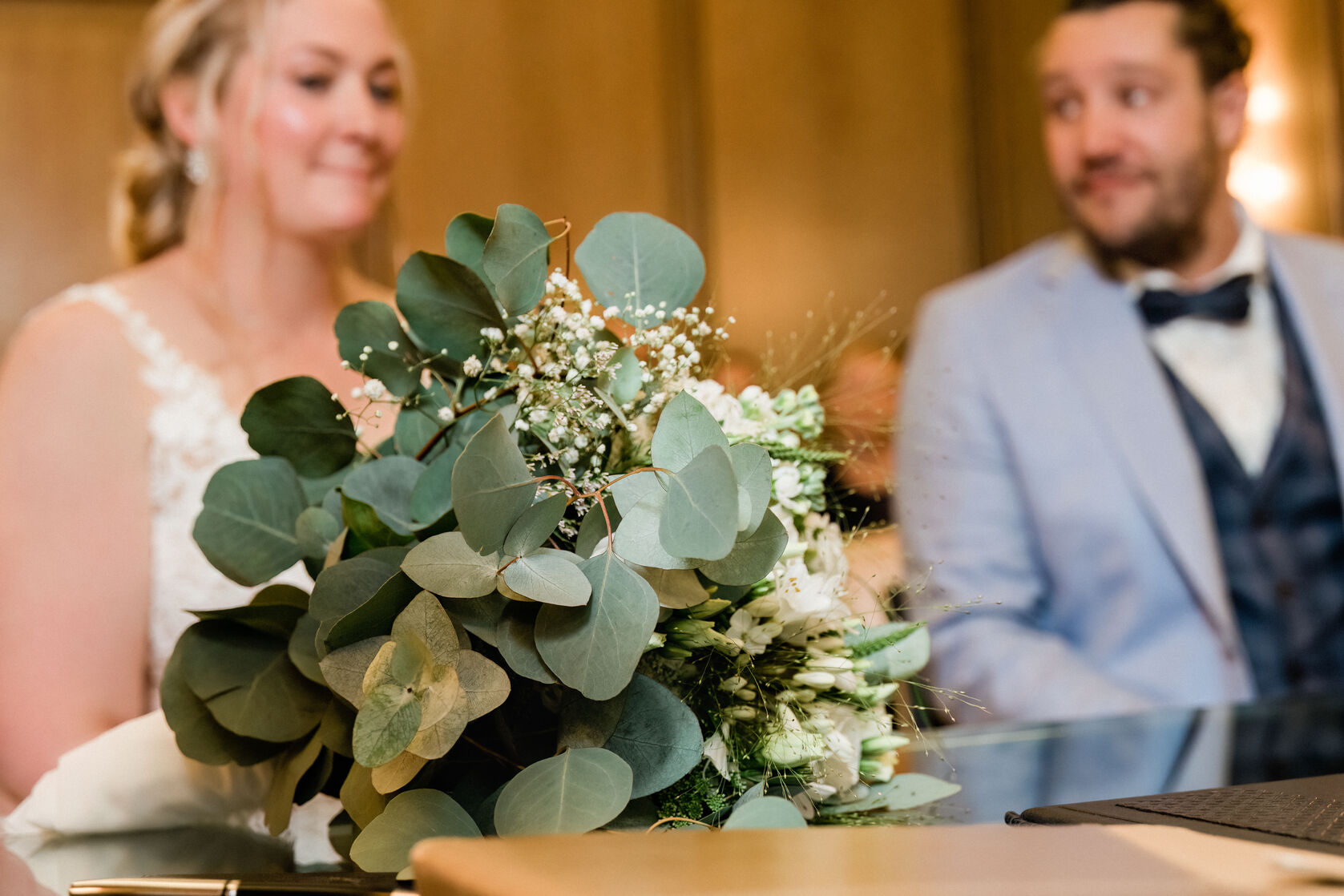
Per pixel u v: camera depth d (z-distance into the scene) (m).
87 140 3.61
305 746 0.65
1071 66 2.38
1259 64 4.04
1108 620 2.11
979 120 4.12
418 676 0.53
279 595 0.65
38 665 1.26
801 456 0.66
